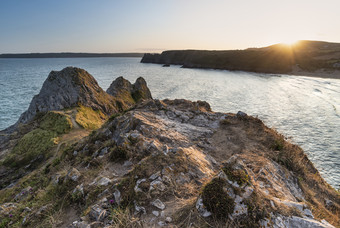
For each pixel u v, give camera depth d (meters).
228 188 4.45
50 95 42.50
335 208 7.25
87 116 38.28
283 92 68.75
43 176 12.59
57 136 28.33
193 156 7.71
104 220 5.00
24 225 6.32
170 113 16.19
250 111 47.41
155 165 6.66
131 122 12.97
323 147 28.30
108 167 8.34
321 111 45.09
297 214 4.13
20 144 27.69
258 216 3.95
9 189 15.28
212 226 3.96
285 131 34.19
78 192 6.64
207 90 76.69
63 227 5.43
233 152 10.11
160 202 5.08
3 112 56.12
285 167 8.99
